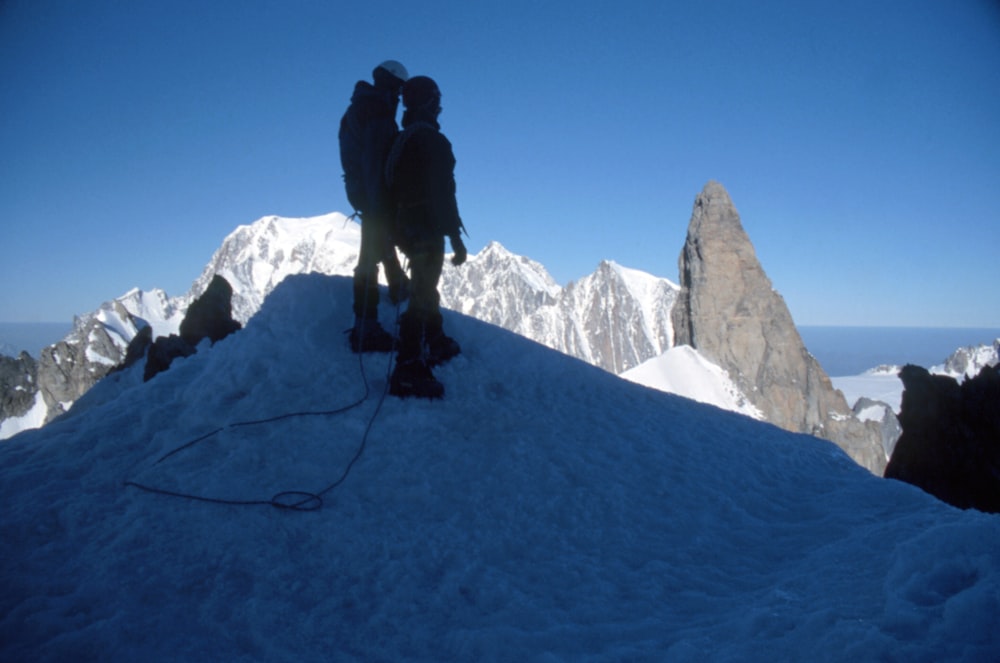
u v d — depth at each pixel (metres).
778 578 4.57
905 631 3.19
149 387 6.35
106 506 4.55
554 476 5.67
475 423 6.35
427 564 4.44
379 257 6.86
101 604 3.65
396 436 5.82
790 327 131.75
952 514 5.42
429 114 6.82
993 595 3.13
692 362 129.25
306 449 5.42
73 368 152.12
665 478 6.05
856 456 121.88
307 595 4.01
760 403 126.62
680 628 3.88
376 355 6.82
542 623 3.93
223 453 5.26
